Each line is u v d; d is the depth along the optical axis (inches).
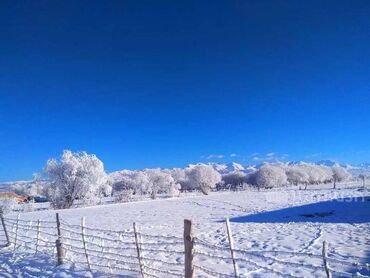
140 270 345.7
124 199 2145.7
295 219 825.5
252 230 666.8
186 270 282.7
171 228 741.9
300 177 3737.7
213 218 936.3
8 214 1381.6
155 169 3230.8
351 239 524.7
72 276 386.3
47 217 1135.0
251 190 2839.6
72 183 1825.8
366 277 227.5
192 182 3157.0
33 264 462.3
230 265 394.3
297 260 403.9
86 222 929.5
